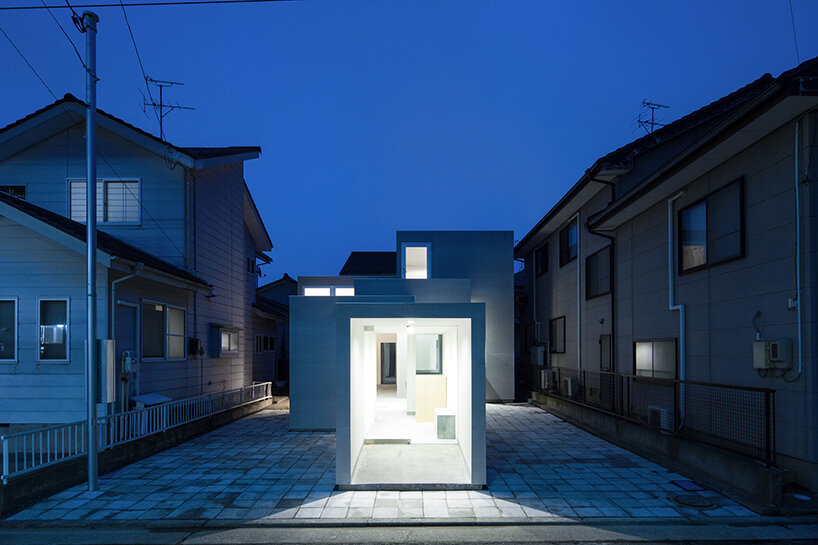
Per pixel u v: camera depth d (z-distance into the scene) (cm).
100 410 825
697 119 1103
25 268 877
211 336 1323
